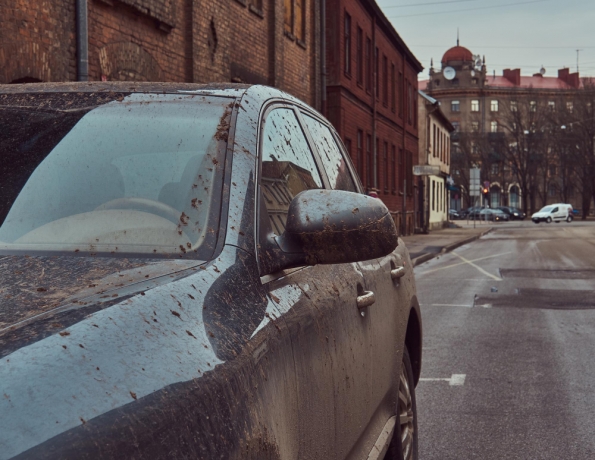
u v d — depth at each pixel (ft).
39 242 5.80
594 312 33.24
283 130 8.36
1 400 3.43
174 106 7.18
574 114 286.87
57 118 7.14
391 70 115.55
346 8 83.10
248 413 4.68
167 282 4.94
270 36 57.62
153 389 3.98
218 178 6.29
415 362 13.12
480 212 275.80
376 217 6.13
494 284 46.09
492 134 328.29
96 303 4.42
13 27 27.73
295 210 6.18
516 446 14.52
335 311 7.46
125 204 6.15
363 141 94.68
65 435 3.43
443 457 13.88
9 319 4.14
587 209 287.69
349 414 7.63
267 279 6.09
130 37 36.35
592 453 14.14
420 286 45.16
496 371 21.06
